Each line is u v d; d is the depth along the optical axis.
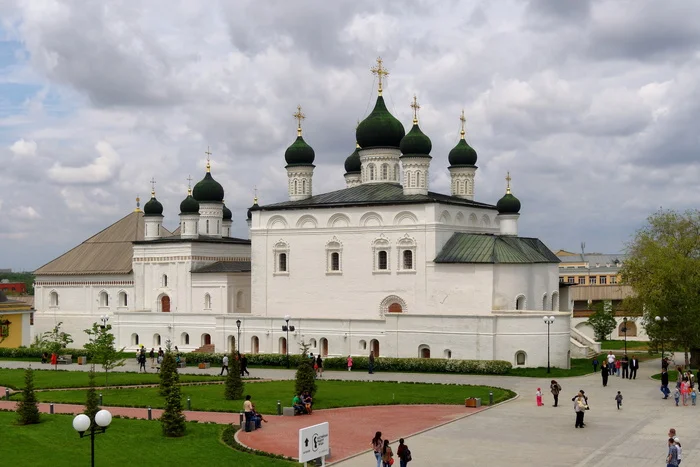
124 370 84.31
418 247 89.00
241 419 49.81
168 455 42.66
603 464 40.62
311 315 94.88
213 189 114.19
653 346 76.06
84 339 116.50
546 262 91.19
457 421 51.81
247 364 86.00
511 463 40.84
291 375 76.69
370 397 61.16
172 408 47.28
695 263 83.06
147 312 102.94
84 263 118.62
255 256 98.38
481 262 85.06
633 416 53.31
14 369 84.19
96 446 44.62
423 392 63.59
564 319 79.75
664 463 40.75
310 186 107.00
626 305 87.31
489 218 100.31
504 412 55.03
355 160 114.75
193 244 107.00
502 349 79.19
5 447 44.41
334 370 81.69
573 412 54.84
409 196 92.19
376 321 85.50
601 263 190.25
